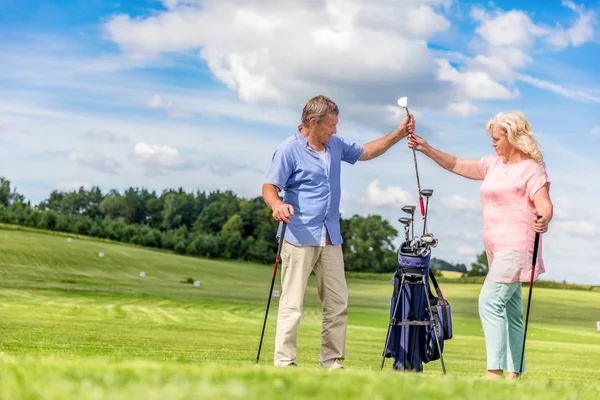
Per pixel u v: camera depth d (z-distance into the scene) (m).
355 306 58.78
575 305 63.19
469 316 54.62
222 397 3.17
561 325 49.75
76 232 111.69
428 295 6.84
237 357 12.56
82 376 3.66
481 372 13.61
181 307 36.50
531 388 4.16
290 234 6.74
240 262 112.94
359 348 18.61
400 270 6.93
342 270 6.92
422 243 6.86
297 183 6.83
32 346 12.18
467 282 84.81
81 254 74.44
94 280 62.12
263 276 84.31
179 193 126.62
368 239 113.06
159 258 81.69
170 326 22.98
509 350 6.62
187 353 12.77
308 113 6.77
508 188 6.45
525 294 69.69
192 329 22.39
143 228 115.81
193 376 3.80
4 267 62.47
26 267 64.19
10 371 3.85
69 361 4.43
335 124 6.81
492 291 6.43
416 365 6.87
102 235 112.56
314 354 15.38
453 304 62.41
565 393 4.11
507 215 6.46
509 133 6.45
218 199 124.56
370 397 3.37
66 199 126.94
